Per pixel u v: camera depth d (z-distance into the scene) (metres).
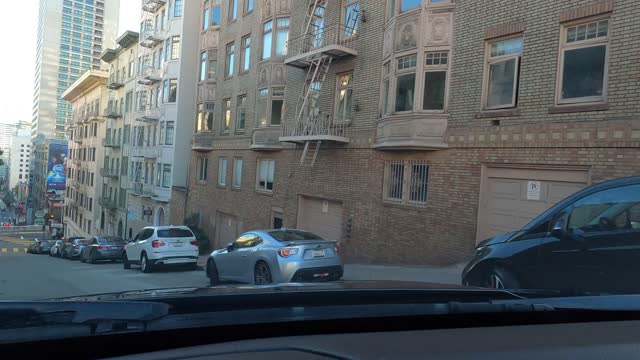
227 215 24.20
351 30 16.03
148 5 35.53
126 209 40.22
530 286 5.24
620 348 1.57
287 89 19.75
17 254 39.00
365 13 15.40
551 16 10.24
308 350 1.37
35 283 13.38
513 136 10.77
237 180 23.55
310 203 18.03
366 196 14.91
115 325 1.31
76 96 64.69
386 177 14.27
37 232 90.50
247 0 23.44
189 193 28.44
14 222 110.69
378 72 14.73
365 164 15.04
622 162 8.98
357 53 15.64
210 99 26.62
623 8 9.07
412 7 13.18
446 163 12.30
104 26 128.50
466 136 11.81
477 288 2.48
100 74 52.00
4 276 15.34
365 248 14.77
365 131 15.08
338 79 16.77
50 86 119.50
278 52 20.47
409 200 13.43
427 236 12.69
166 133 31.62
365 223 14.87
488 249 5.88
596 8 9.44
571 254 4.88
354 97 15.70
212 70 26.86
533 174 10.51
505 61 11.20
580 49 9.80
